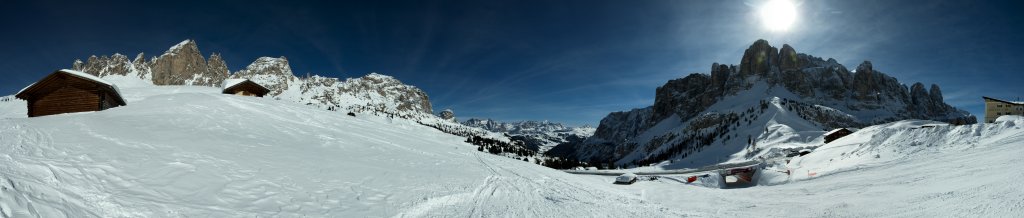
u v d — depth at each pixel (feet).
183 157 60.34
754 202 82.48
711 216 69.67
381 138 148.56
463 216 58.70
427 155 114.52
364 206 55.72
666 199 93.09
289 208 49.67
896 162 117.19
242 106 148.97
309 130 123.54
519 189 86.12
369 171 75.00
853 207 67.51
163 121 89.86
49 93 122.01
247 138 86.84
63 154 51.52
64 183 40.78
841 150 174.09
